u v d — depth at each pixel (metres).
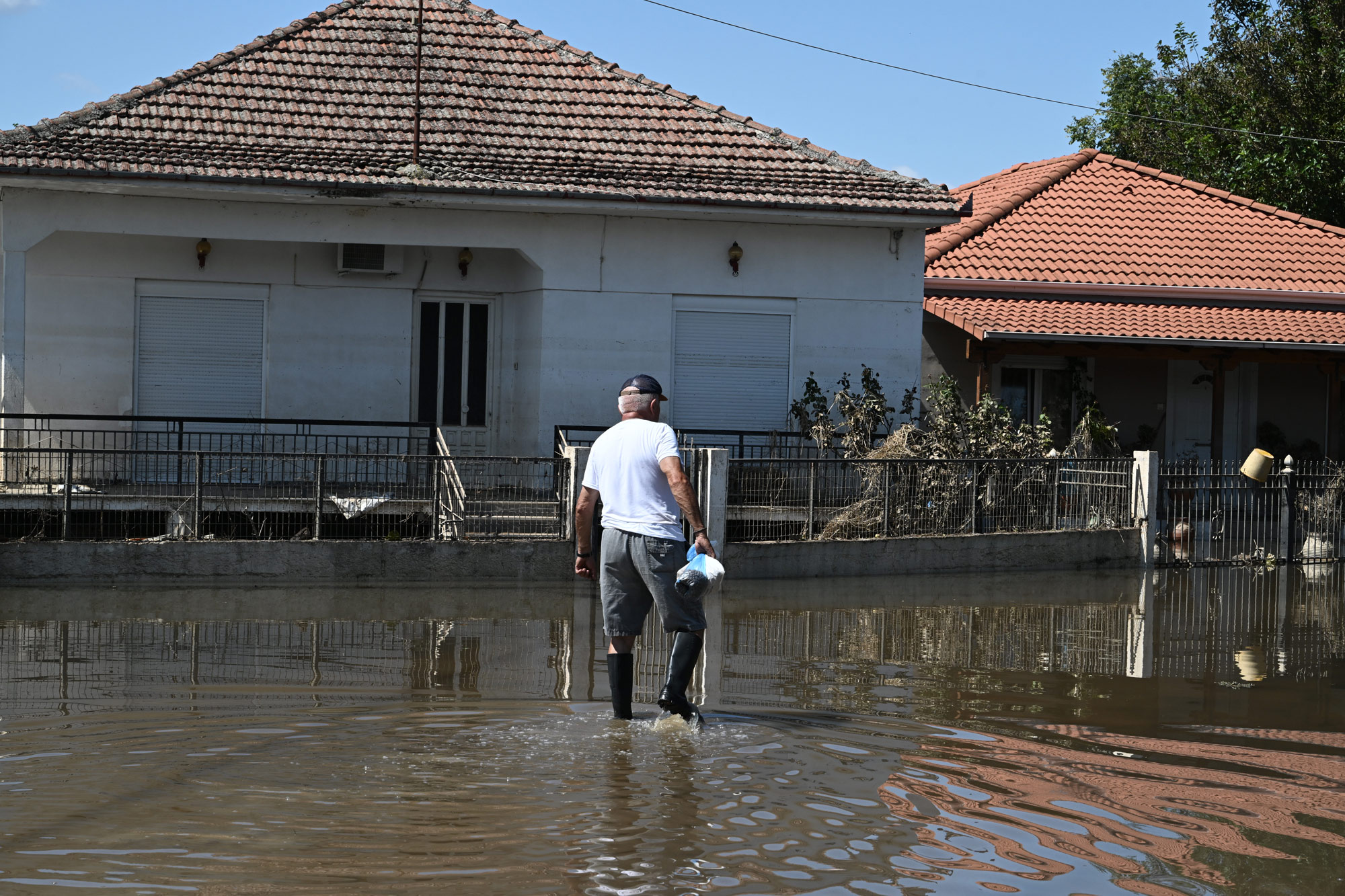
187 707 7.08
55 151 15.94
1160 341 20.08
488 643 9.62
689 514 6.80
